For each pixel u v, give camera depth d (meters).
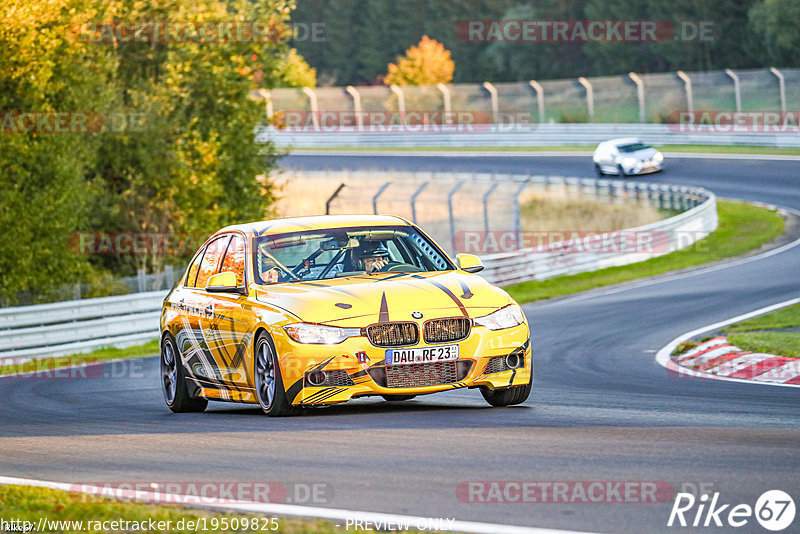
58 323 71.69
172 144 109.38
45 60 86.31
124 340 74.31
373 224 34.12
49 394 45.91
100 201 106.94
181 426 30.72
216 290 32.06
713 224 123.94
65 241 91.81
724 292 73.75
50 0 85.44
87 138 100.75
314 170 194.00
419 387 28.78
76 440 29.30
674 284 84.00
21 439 30.47
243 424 29.55
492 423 27.50
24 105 88.75
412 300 29.44
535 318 69.88
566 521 17.41
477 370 29.28
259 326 30.27
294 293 30.47
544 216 152.38
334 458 23.47
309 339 28.75
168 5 110.25
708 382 38.22
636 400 33.22
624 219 146.62
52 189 90.00
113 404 40.31
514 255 95.81
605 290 86.50
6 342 67.75
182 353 35.81
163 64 111.50
